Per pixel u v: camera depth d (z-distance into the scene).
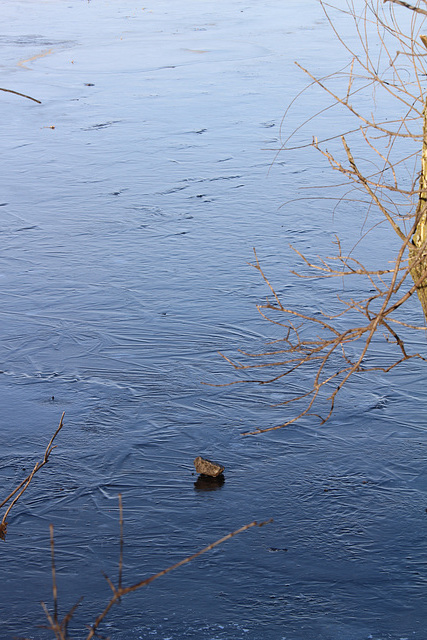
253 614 5.49
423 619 5.43
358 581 5.80
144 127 18.45
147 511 6.62
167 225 13.04
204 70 23.77
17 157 16.62
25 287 10.93
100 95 21.38
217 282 10.98
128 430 7.74
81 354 9.17
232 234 12.65
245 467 7.17
